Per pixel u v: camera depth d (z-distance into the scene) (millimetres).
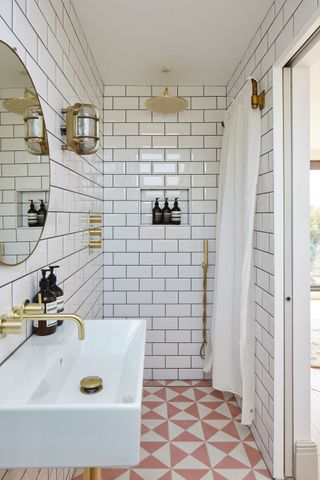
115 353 1450
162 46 2227
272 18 1777
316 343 3756
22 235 1117
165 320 2891
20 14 1113
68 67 1692
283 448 1783
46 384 985
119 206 2865
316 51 1541
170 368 2906
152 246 2879
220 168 2619
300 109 1758
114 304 2881
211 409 2451
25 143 1131
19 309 1082
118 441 809
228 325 2375
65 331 1313
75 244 1846
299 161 1768
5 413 780
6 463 791
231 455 1967
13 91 1039
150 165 2859
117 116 2842
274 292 1776
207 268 2857
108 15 1874
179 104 2408
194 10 1847
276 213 1771
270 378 1834
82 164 2006
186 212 2961
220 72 2617
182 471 1832
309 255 1780
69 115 1530
